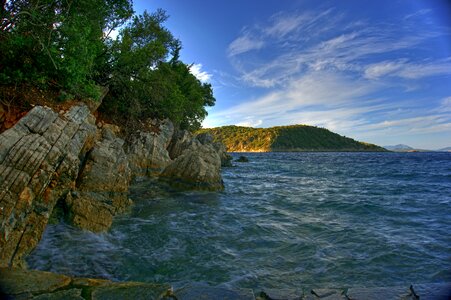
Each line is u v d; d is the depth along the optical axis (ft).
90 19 48.96
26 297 13.23
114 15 59.62
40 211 23.94
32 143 23.56
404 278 20.49
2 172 20.83
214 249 26.16
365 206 46.34
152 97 86.69
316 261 23.48
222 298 14.10
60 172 26.58
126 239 28.30
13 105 32.19
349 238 29.48
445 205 47.19
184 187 59.36
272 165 161.58
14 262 20.18
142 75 77.56
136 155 72.33
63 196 30.73
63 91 39.29
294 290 15.40
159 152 76.69
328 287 19.07
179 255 24.57
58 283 14.88
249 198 53.83
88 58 43.11
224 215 39.63
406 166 154.81
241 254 25.02
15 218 20.71
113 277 20.25
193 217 38.11
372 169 132.26
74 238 26.61
